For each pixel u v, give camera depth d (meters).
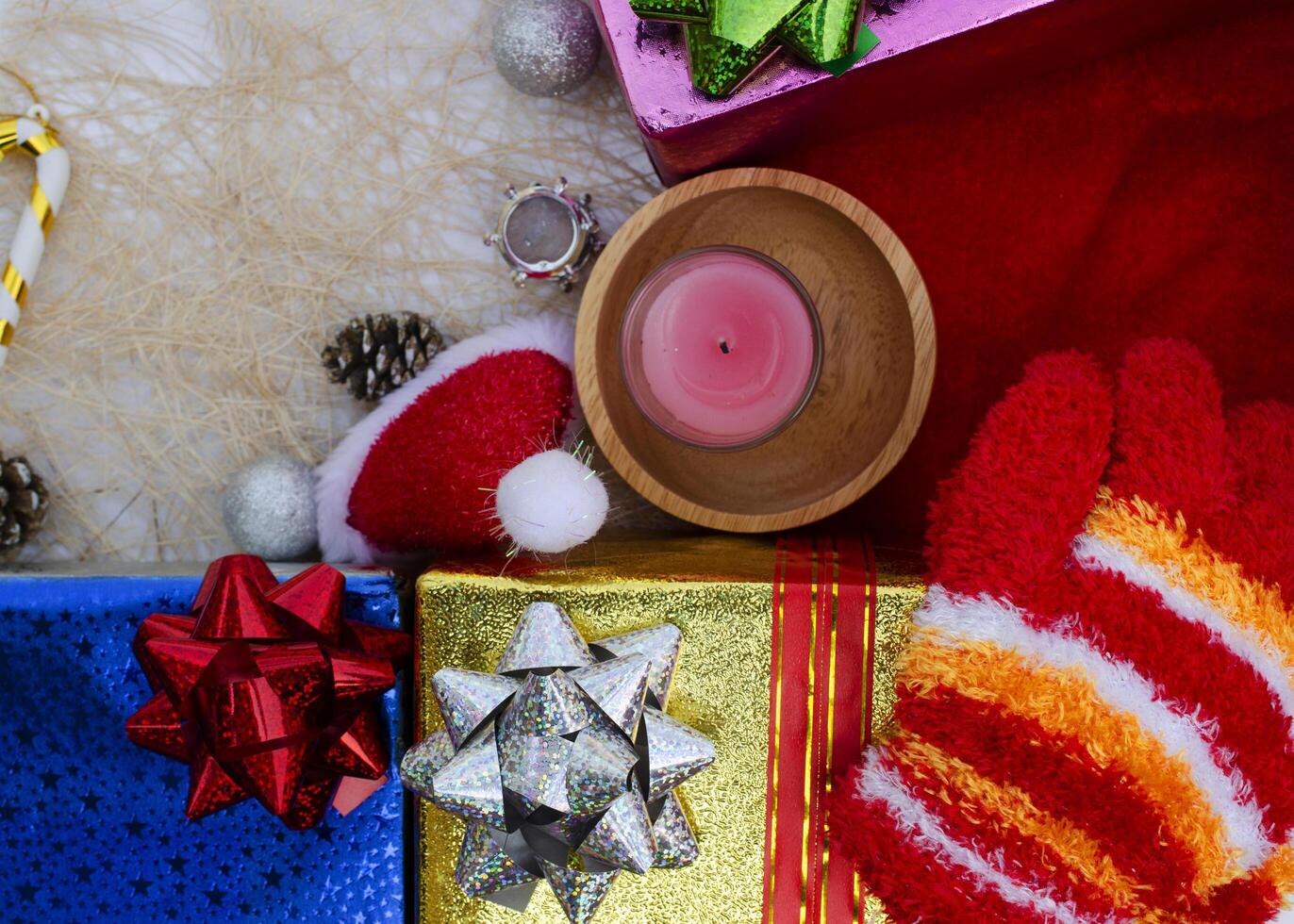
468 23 0.62
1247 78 0.61
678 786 0.55
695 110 0.55
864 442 0.58
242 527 0.60
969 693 0.53
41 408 0.63
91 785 0.55
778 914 0.55
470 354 0.59
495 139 0.63
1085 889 0.52
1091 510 0.54
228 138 0.62
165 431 0.63
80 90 0.62
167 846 0.55
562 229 0.60
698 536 0.61
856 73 0.55
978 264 0.62
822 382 0.59
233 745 0.51
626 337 0.59
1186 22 0.60
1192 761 0.53
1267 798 0.53
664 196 0.56
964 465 0.55
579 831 0.52
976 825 0.53
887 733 0.55
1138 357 0.56
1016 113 0.61
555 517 0.54
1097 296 0.62
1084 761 0.53
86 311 0.62
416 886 0.56
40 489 0.62
